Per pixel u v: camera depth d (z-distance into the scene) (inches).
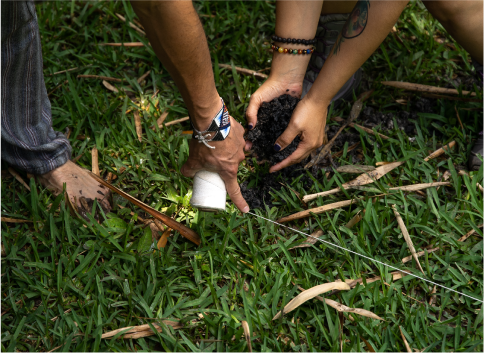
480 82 48.2
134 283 37.7
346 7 44.2
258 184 43.9
